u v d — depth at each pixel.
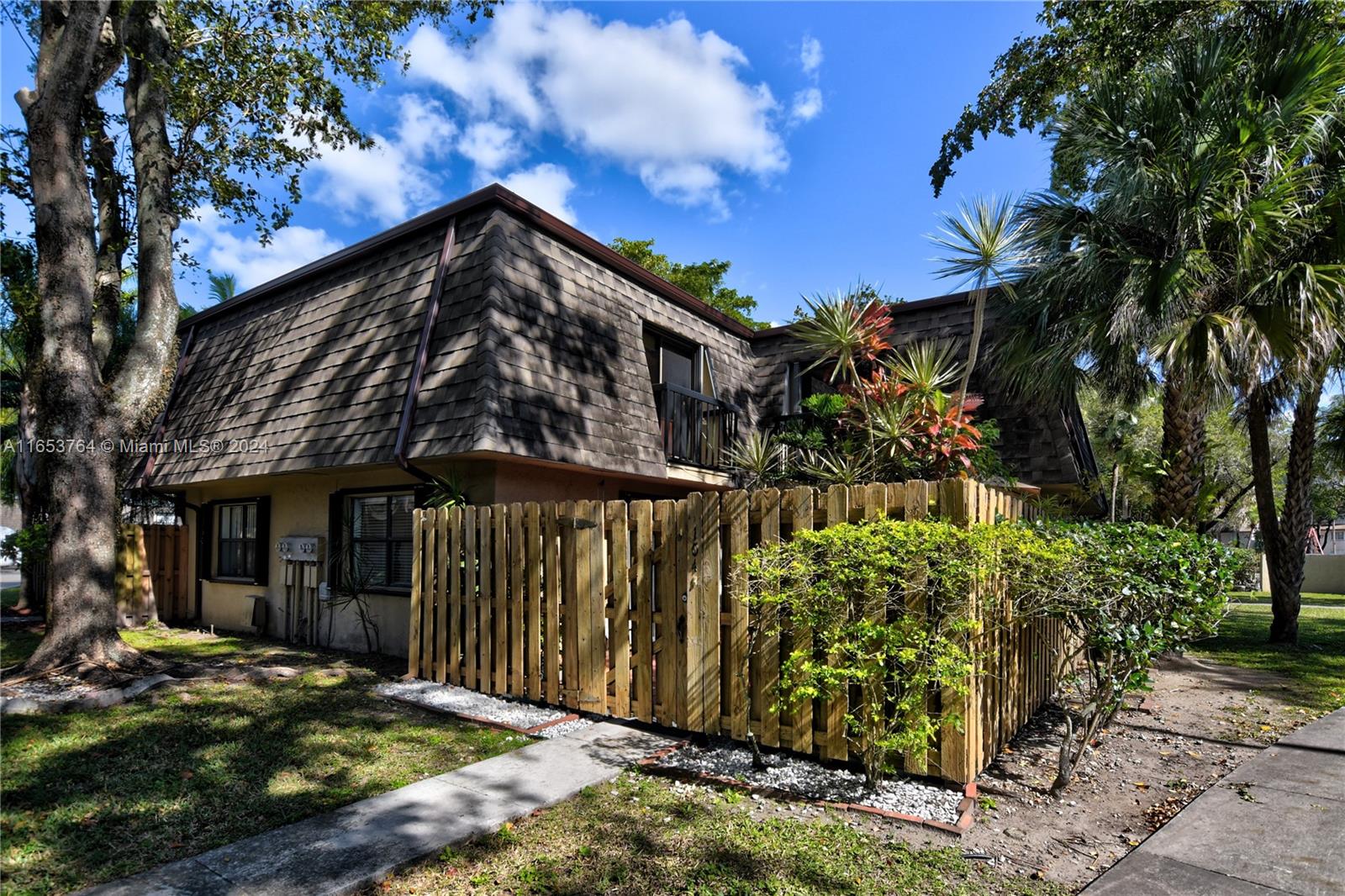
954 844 3.38
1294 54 8.01
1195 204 7.57
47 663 6.20
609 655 5.48
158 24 7.80
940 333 10.80
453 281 7.84
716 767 4.39
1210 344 7.50
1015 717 5.07
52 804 3.72
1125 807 3.88
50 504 6.50
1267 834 3.44
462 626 6.57
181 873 2.98
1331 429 12.14
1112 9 10.70
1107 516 11.73
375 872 3.00
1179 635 4.30
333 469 8.10
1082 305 8.95
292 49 10.06
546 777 4.19
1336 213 7.70
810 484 8.55
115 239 8.66
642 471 8.59
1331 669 7.90
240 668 7.33
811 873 3.07
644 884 2.98
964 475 7.49
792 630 4.34
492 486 7.41
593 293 9.04
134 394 7.08
